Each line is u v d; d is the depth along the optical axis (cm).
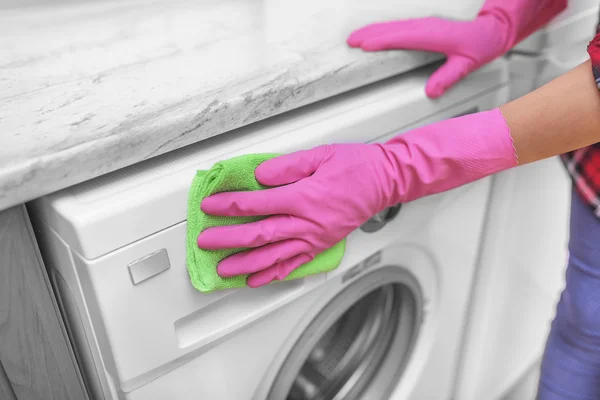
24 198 42
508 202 90
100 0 88
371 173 58
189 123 48
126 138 45
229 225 53
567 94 54
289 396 94
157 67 58
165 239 48
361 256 68
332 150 57
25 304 49
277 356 69
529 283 105
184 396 59
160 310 51
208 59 60
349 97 63
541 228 98
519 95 80
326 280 65
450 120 61
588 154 64
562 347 79
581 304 72
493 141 57
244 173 51
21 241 46
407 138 61
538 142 57
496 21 71
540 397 84
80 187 48
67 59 63
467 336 104
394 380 94
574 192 70
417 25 68
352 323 96
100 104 50
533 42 77
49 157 42
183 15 78
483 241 92
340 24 72
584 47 80
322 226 56
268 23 73
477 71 72
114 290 47
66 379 56
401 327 91
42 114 48
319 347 97
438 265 86
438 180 60
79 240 44
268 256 54
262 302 60
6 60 64
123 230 45
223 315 58
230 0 84
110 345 49
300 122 58
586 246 69
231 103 50
